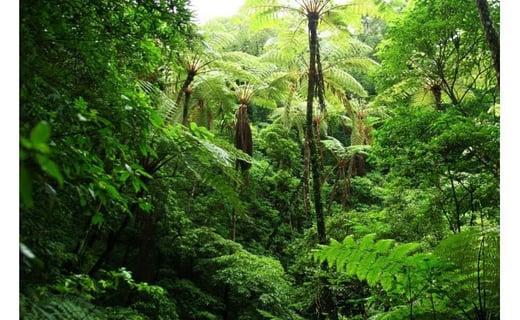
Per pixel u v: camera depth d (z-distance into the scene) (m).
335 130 16.47
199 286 9.03
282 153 12.88
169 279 8.21
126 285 5.79
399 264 2.47
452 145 4.19
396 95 7.04
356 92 10.15
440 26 5.65
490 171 4.36
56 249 3.16
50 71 1.79
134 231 7.61
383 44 6.88
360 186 13.20
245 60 9.65
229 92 9.71
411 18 5.90
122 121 1.99
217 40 9.13
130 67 2.78
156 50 2.66
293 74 10.45
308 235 8.00
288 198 12.75
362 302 5.48
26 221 1.94
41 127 0.67
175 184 8.58
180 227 7.75
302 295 7.21
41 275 2.31
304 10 8.01
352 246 2.58
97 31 2.19
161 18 2.44
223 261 7.83
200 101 10.86
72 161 1.53
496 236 2.47
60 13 1.88
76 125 1.75
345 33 8.41
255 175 12.59
